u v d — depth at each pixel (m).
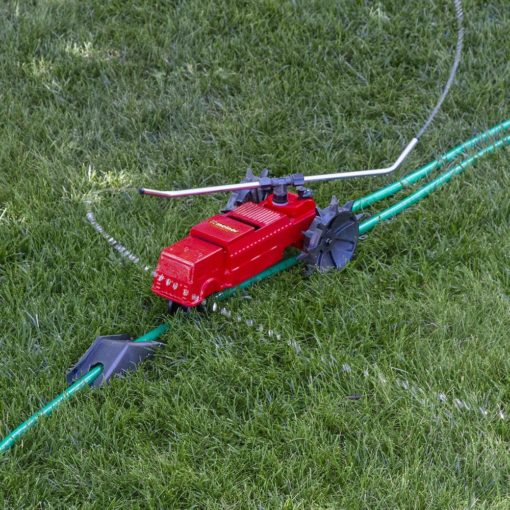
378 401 6.43
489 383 6.51
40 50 10.59
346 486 5.78
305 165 9.07
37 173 8.83
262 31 10.80
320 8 11.08
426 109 9.77
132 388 6.55
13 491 5.77
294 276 7.71
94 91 10.05
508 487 5.75
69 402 6.37
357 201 8.55
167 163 9.16
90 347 6.71
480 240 7.96
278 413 6.38
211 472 5.89
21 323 7.12
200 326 7.07
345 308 7.29
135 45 10.72
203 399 6.50
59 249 7.95
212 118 9.79
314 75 10.25
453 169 8.82
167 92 10.16
